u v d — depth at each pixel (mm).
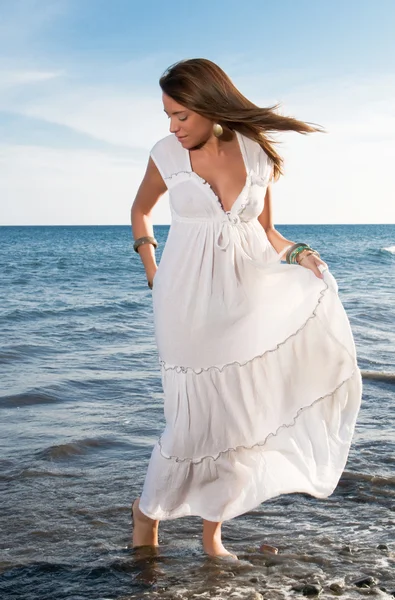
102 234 121000
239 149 2801
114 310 14461
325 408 2881
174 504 2947
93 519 3473
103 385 6645
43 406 5820
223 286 2754
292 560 2980
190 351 2773
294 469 2891
